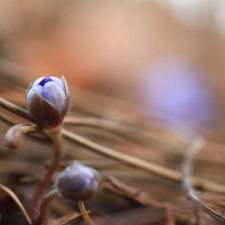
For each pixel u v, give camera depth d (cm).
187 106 43
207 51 55
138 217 20
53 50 45
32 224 18
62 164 20
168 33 56
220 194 21
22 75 26
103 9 54
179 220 20
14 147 16
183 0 58
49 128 17
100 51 48
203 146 27
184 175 21
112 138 25
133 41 52
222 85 48
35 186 21
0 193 19
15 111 17
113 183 20
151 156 25
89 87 45
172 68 48
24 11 44
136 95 44
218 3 58
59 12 48
